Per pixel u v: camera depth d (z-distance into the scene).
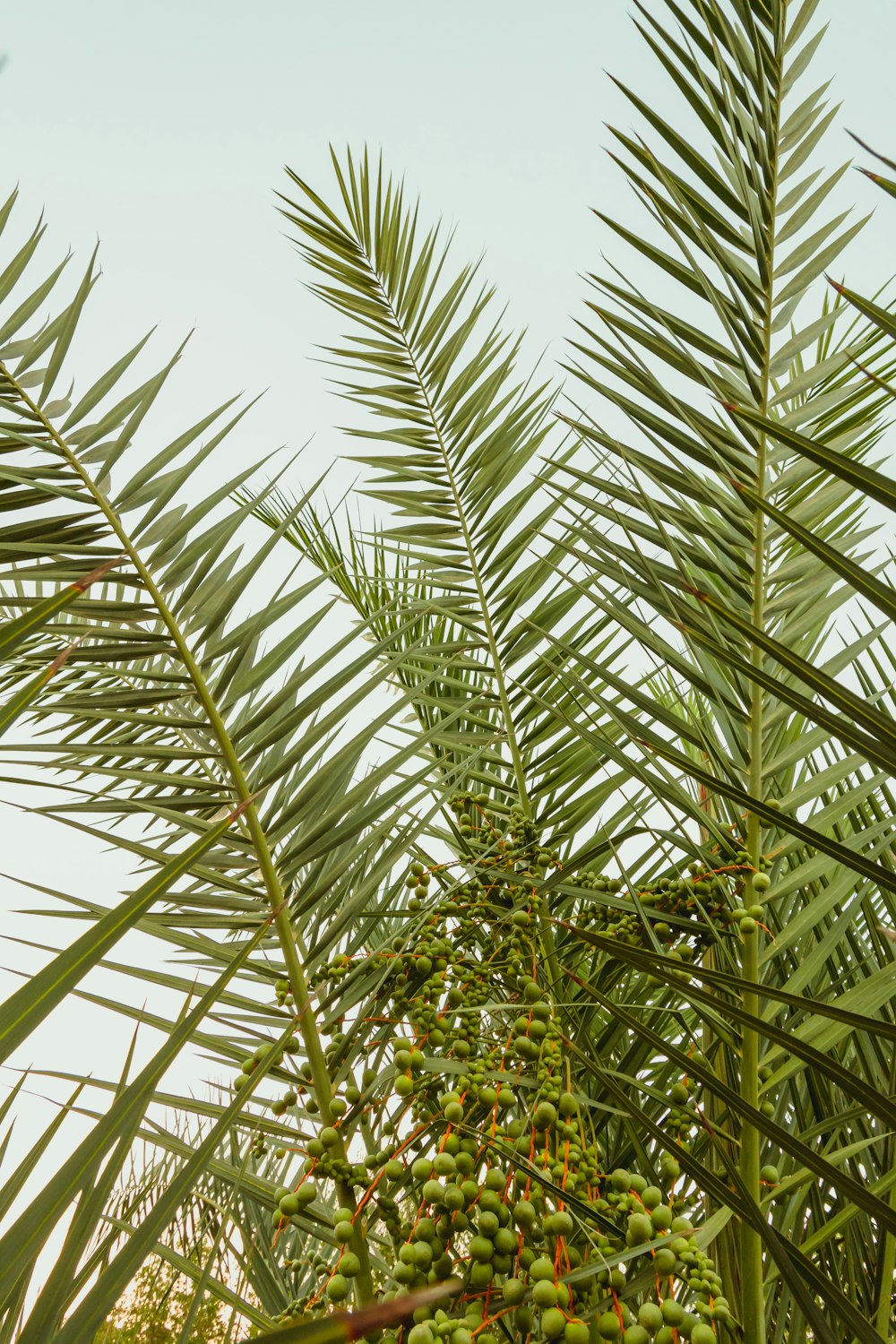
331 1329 0.52
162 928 1.56
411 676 2.46
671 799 1.66
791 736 2.08
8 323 1.67
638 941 1.72
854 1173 1.68
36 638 1.77
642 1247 1.21
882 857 1.83
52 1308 0.90
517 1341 1.36
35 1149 1.02
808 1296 1.22
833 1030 1.52
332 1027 1.58
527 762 2.10
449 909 1.68
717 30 1.76
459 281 2.68
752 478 1.74
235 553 1.67
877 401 1.73
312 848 1.58
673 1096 1.58
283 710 1.78
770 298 1.73
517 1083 1.45
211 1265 1.18
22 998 0.89
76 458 1.64
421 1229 1.27
